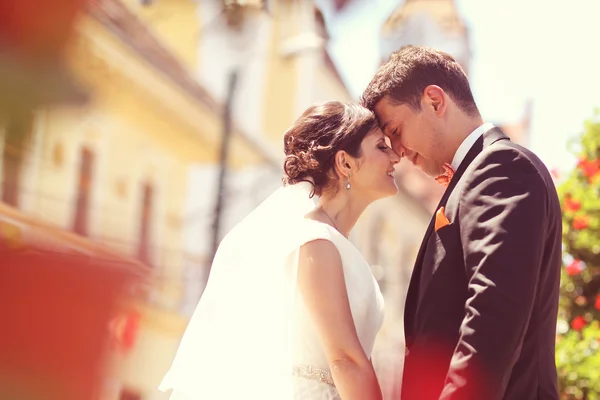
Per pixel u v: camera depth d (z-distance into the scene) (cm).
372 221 1939
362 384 218
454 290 190
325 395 230
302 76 1076
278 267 232
